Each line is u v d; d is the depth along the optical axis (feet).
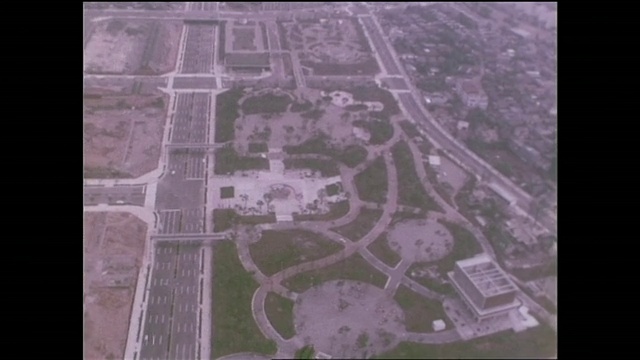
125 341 640.58
